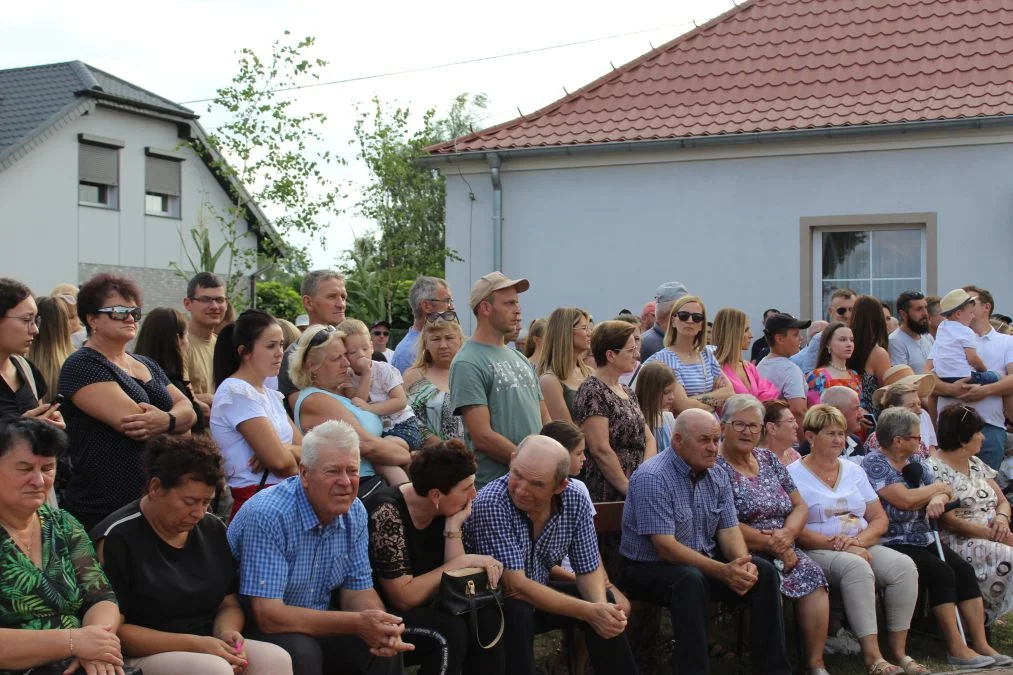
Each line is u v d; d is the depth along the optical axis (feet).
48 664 11.78
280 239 56.54
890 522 21.15
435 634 14.90
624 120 41.88
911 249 38.45
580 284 41.88
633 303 41.22
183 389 17.57
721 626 21.58
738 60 43.39
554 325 21.06
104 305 15.34
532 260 42.47
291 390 17.92
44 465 12.29
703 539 18.61
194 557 13.50
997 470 26.58
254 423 15.75
